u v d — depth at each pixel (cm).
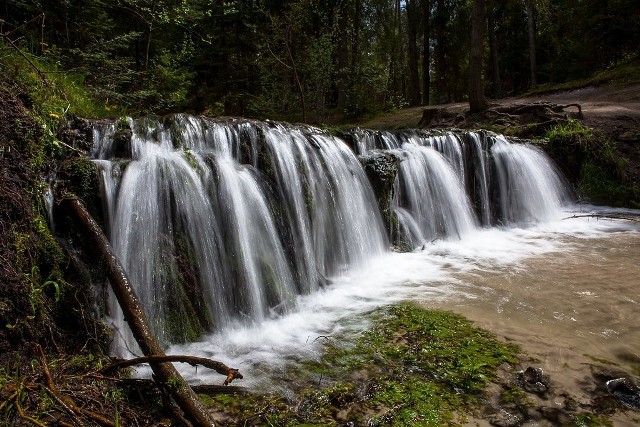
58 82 586
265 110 1573
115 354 334
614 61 1941
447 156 852
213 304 416
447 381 307
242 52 1750
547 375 312
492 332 379
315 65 1538
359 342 370
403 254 644
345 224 596
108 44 833
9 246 294
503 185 877
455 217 779
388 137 818
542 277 520
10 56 479
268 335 396
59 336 307
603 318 402
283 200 536
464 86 3281
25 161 345
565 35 2431
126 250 396
